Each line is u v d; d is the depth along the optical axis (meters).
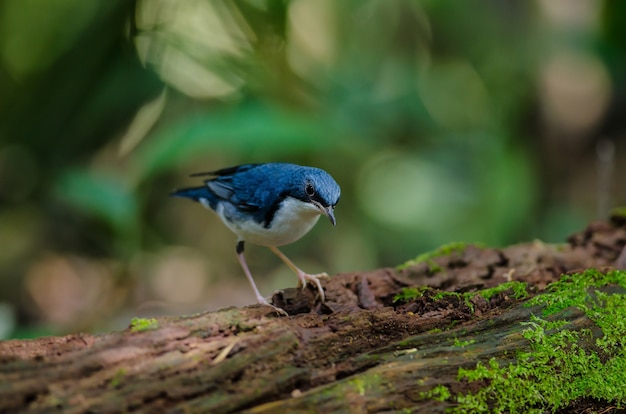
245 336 5.74
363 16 15.52
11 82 13.64
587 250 8.60
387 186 15.30
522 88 15.22
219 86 13.60
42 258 14.53
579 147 15.65
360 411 5.45
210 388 5.25
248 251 16.05
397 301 7.12
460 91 16.33
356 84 14.92
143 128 13.67
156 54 13.02
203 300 14.45
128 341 5.49
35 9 13.52
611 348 6.36
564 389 6.12
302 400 5.37
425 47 16.06
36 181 13.71
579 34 14.69
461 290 7.46
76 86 13.04
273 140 11.34
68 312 13.44
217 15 12.89
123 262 12.34
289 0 12.59
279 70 13.09
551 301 6.57
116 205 11.54
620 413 6.30
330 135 12.38
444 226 15.01
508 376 5.95
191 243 15.85
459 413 5.69
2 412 4.77
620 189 15.55
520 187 14.30
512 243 14.12
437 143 15.51
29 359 5.17
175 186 15.08
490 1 15.01
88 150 13.67
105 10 12.63
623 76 15.14
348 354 5.95
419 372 5.78
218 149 12.29
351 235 15.33
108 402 4.95
